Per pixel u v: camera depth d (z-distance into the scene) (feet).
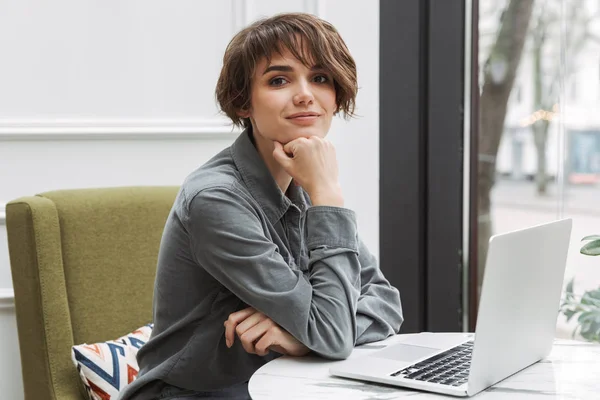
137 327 6.77
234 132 8.38
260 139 5.15
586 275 8.23
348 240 4.76
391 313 5.24
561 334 8.45
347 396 3.92
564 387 4.09
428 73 8.69
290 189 5.35
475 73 8.75
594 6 8.03
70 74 7.91
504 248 3.90
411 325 9.02
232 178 4.90
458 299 8.98
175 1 8.20
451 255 8.90
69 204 6.54
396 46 8.71
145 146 8.15
